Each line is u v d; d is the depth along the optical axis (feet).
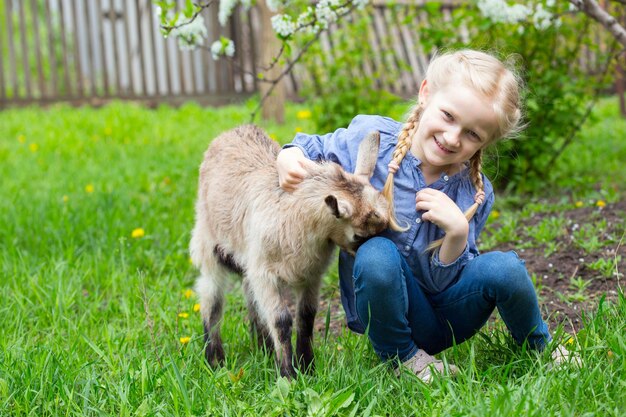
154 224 18.81
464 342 11.61
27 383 10.21
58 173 25.26
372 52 24.68
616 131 29.66
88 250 17.42
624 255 14.98
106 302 14.90
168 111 37.14
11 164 26.45
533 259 15.60
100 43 39.14
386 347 10.69
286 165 11.02
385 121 11.40
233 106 38.83
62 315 13.55
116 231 17.92
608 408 9.01
